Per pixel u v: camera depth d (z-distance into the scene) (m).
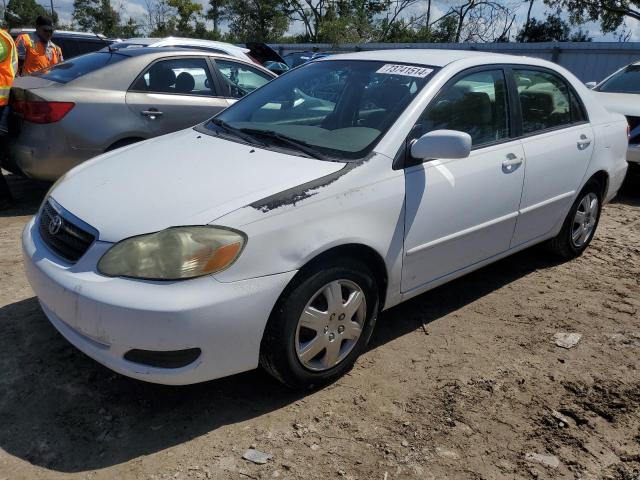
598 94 7.59
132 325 2.28
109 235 2.43
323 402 2.78
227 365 2.46
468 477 2.35
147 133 5.54
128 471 2.30
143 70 5.55
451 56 3.59
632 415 2.78
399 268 3.03
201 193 2.59
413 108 3.10
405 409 2.75
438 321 3.65
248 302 2.40
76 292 2.37
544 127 4.00
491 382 2.99
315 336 2.70
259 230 2.43
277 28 39.03
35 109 5.02
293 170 2.77
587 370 3.14
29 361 2.97
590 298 4.07
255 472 2.31
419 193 3.00
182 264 2.31
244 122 3.57
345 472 2.34
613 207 6.55
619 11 22.81
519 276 4.42
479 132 3.47
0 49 5.16
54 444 2.42
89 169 3.14
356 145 2.98
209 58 6.11
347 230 2.67
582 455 2.51
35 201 5.84
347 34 29.09
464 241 3.41
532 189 3.81
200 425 2.58
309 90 3.61
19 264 4.14
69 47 11.73
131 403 2.71
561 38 27.30
